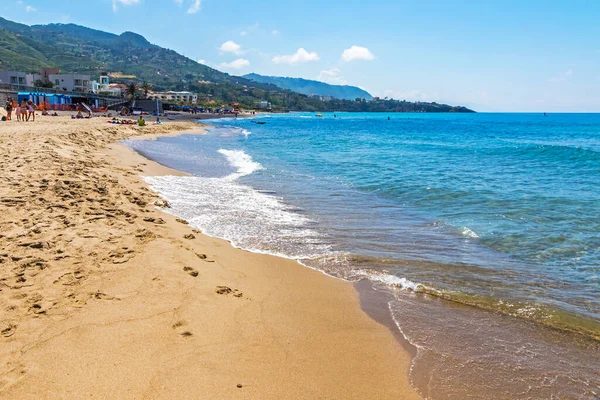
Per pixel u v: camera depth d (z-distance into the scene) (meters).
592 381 4.33
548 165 22.92
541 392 4.13
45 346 4.03
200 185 14.09
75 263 5.89
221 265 6.89
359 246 8.48
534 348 4.94
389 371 4.36
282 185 15.12
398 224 10.20
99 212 8.36
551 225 10.16
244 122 92.38
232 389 3.79
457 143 41.47
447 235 9.33
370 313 5.67
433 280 6.86
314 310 5.67
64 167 12.22
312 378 4.13
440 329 5.31
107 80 136.25
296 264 7.38
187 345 4.37
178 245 7.28
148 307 5.01
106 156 17.56
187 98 181.50
